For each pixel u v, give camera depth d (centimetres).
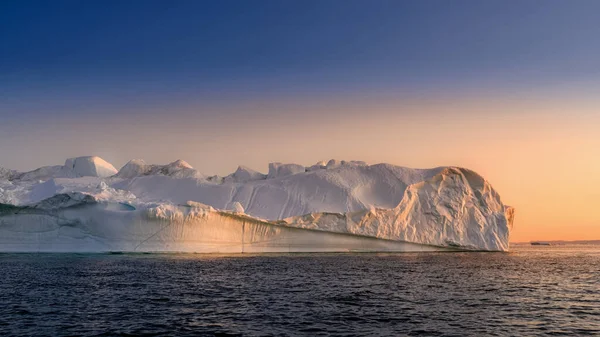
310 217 8788
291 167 10862
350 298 3734
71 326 2775
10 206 7706
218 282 4550
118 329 2717
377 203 9400
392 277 5128
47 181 9525
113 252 7662
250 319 2978
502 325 2886
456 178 10050
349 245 9225
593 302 3666
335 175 9794
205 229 7950
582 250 16100
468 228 9925
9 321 2888
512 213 10994
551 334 2695
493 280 5019
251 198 9431
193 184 9931
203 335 2609
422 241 9550
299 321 2931
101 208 7600
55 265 5978
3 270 5391
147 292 3931
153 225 7575
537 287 4491
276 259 7394
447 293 4041
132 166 11012
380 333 2675
